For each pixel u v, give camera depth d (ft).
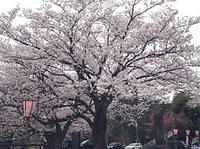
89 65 73.97
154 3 73.15
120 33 74.38
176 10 72.64
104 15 73.26
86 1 73.20
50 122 86.69
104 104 74.90
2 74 82.28
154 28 71.46
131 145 174.29
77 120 104.99
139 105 94.22
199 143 153.89
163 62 75.31
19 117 86.33
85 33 73.15
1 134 99.66
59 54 72.43
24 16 73.05
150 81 75.20
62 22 72.23
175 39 72.23
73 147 80.59
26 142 89.92
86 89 71.41
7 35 74.28
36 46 73.51
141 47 73.61
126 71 73.10
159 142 110.83
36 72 76.48
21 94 79.82
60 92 75.66
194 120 132.26
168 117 151.02
